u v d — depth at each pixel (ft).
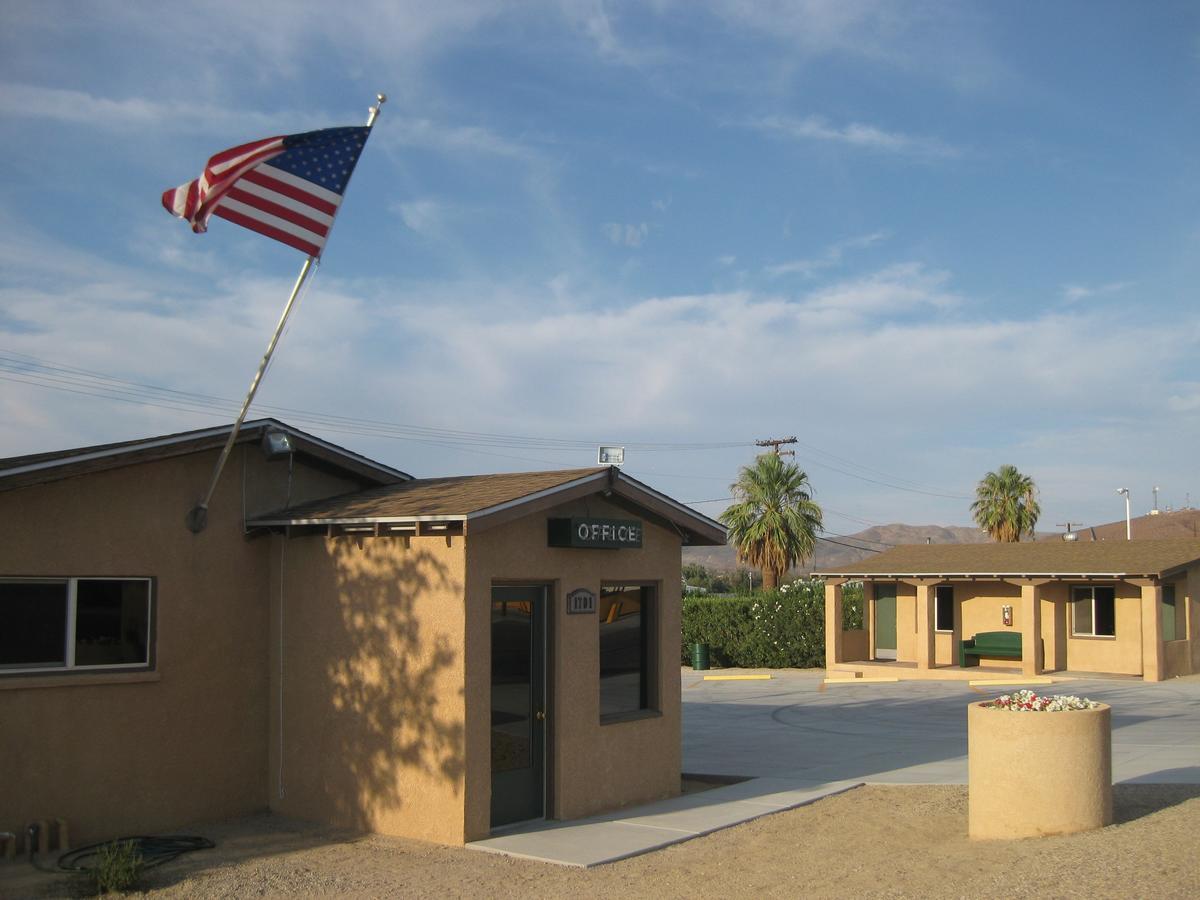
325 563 36.65
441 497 36.32
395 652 34.50
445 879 29.27
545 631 36.55
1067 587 98.22
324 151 34.58
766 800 39.55
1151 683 86.84
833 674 104.47
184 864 31.01
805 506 142.72
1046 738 31.68
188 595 36.27
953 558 103.76
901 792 40.98
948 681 94.84
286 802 37.19
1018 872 27.73
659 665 40.88
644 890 28.04
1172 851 28.63
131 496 35.01
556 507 36.55
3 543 32.01
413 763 33.83
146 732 34.88
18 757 32.12
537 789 36.06
